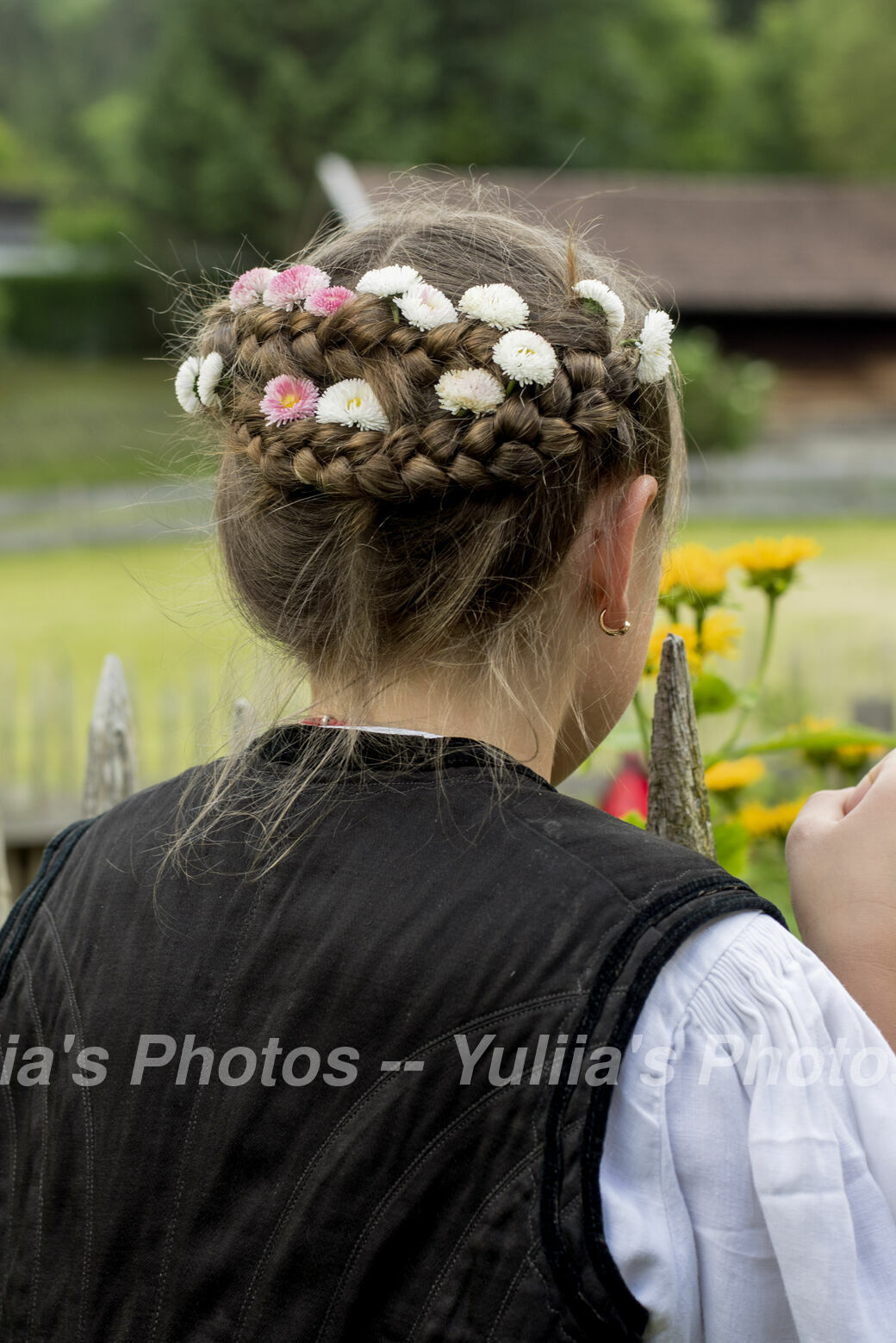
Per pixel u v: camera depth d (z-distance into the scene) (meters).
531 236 0.81
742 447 17.67
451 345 0.70
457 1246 0.61
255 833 0.74
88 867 0.81
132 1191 0.70
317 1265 0.64
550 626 0.74
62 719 4.68
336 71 30.86
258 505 0.76
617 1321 0.58
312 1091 0.66
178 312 1.05
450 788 0.70
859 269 18.95
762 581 1.45
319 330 0.73
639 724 1.29
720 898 0.64
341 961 0.67
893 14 36.44
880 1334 0.60
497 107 32.53
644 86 34.09
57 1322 0.71
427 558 0.71
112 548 13.63
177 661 7.08
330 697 0.76
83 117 39.31
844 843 0.77
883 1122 0.62
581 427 0.70
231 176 29.95
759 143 37.47
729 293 18.11
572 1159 0.59
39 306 28.84
